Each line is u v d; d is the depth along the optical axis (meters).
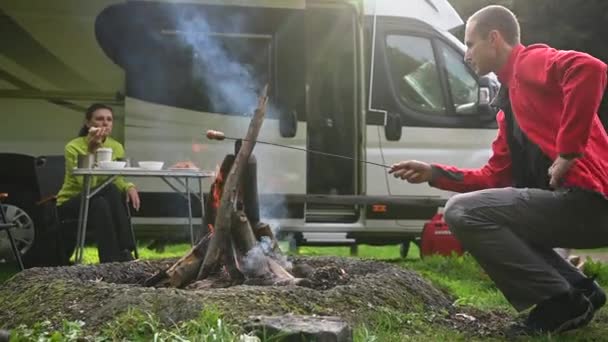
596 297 7.25
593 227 6.61
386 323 6.75
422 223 14.99
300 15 14.90
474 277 11.31
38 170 11.49
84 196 10.33
